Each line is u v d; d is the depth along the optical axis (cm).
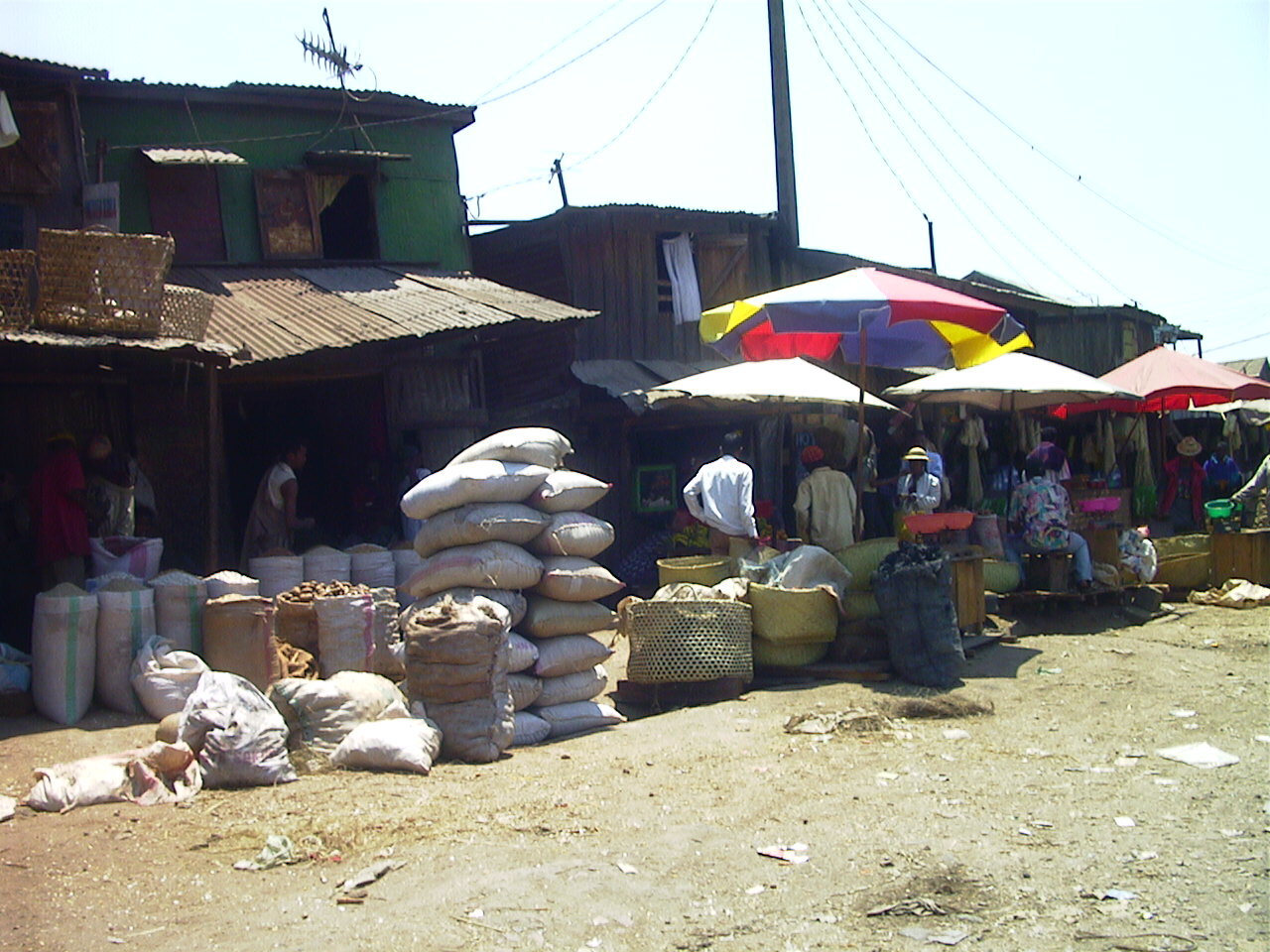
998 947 404
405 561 1037
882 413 1742
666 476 1588
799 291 997
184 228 1366
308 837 519
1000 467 1689
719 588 900
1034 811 552
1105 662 931
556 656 770
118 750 682
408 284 1377
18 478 1095
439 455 1397
